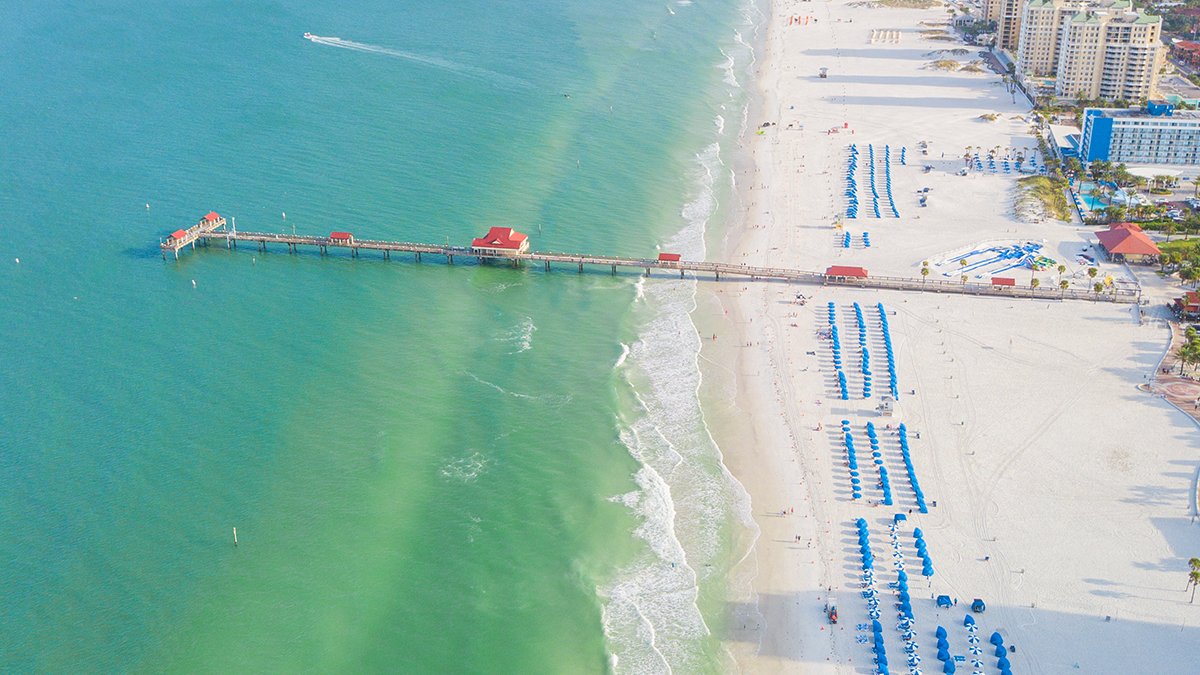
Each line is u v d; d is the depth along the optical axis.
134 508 168.88
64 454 179.50
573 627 152.12
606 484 181.62
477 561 163.12
